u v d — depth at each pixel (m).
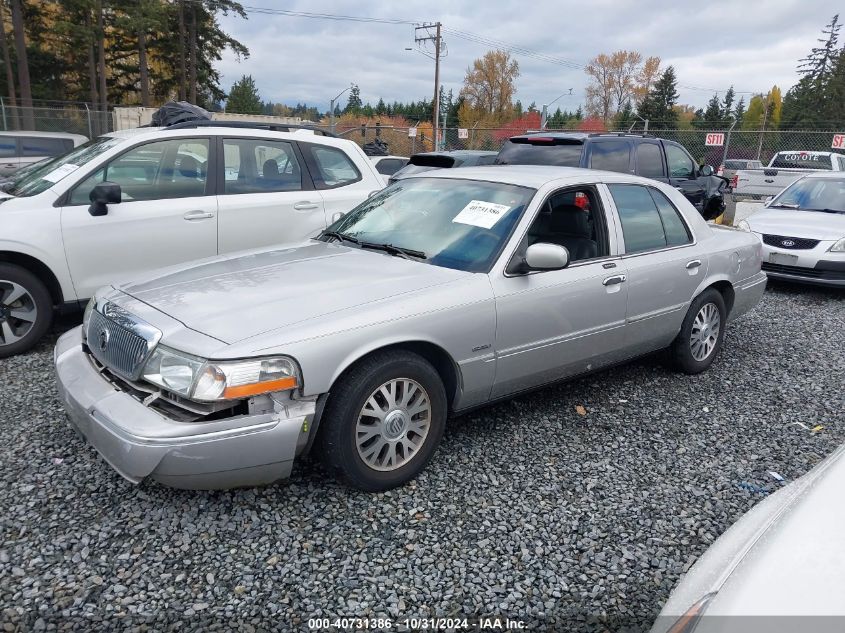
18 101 37.50
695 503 3.41
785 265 8.72
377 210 4.58
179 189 5.63
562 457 3.84
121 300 3.40
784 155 18.42
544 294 3.85
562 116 69.44
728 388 5.07
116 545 2.84
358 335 3.07
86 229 5.15
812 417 4.59
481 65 67.75
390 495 3.33
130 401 2.93
